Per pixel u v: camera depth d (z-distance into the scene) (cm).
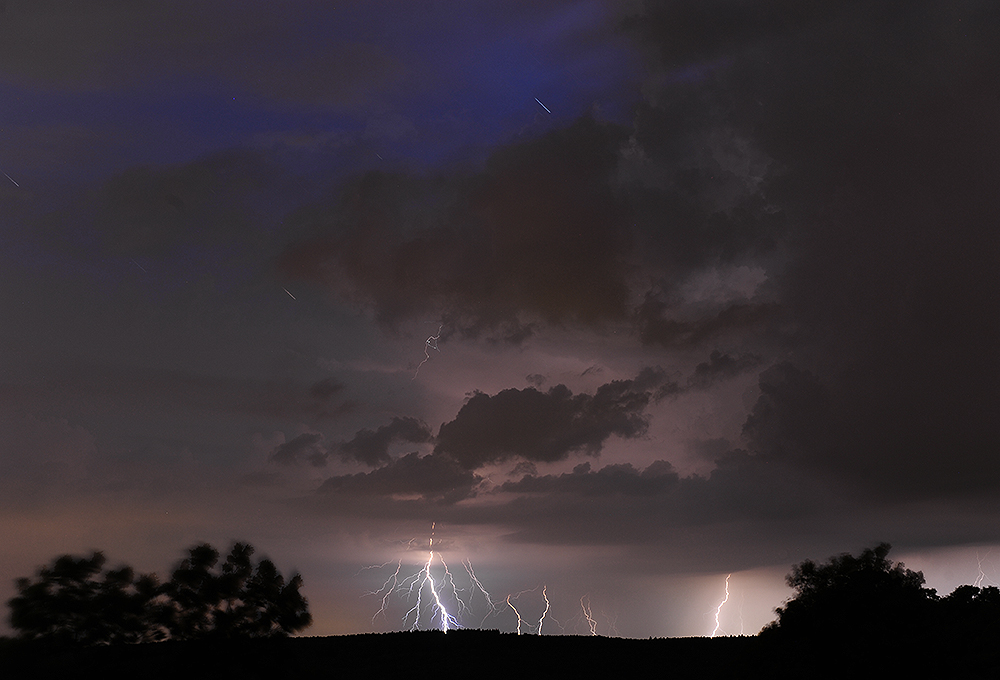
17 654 2453
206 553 2800
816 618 2595
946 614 2627
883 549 2761
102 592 2648
